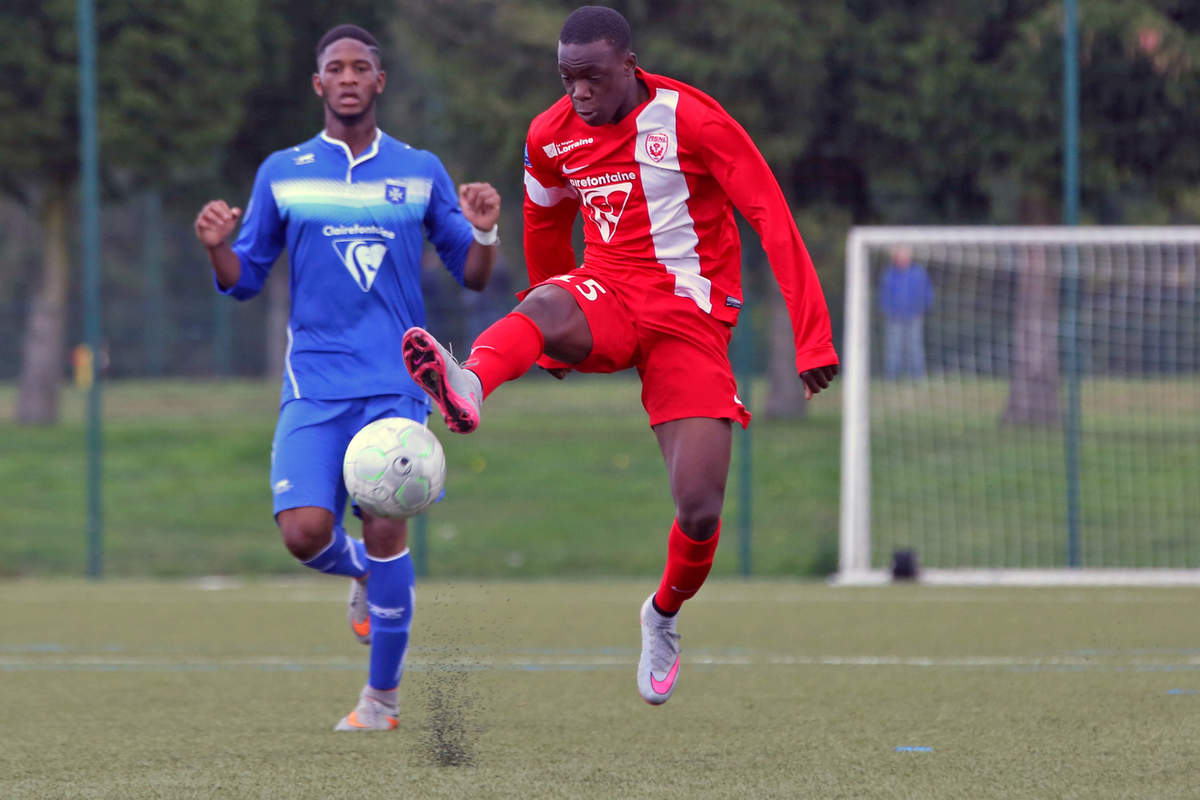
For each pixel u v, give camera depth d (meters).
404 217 16.47
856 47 41.59
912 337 43.91
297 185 16.30
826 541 39.69
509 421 48.22
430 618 27.48
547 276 16.11
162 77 45.16
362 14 43.22
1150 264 40.28
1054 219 42.62
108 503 45.19
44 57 47.56
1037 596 31.12
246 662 22.75
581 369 14.38
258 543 40.97
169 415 58.72
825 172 43.22
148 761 14.79
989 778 13.65
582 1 44.41
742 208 13.95
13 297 101.31
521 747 15.42
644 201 14.14
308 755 15.03
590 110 13.84
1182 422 41.75
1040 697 18.70
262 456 51.22
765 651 23.38
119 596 32.47
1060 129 39.72
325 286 16.20
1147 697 18.61
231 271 16.44
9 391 68.94
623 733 16.30
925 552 38.38
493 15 43.97
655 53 43.09
